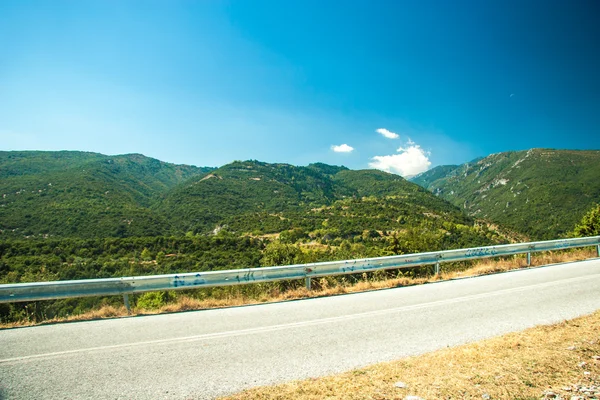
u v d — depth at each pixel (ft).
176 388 13.21
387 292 31.22
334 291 31.24
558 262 47.44
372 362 15.78
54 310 26.71
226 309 25.64
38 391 12.89
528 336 18.79
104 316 23.84
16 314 23.36
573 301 26.55
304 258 57.36
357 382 13.61
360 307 25.79
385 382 13.57
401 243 60.34
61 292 22.67
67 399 12.33
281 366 15.31
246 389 13.15
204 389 13.15
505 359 15.64
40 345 17.84
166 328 20.81
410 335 19.53
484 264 44.01
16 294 21.67
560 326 20.42
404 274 40.81
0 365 15.25
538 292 29.73
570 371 14.19
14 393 12.71
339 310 24.97
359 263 34.30
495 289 31.27
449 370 14.65
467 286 33.01
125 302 24.73
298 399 12.28
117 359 16.02
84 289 23.35
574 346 16.97
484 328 20.65
